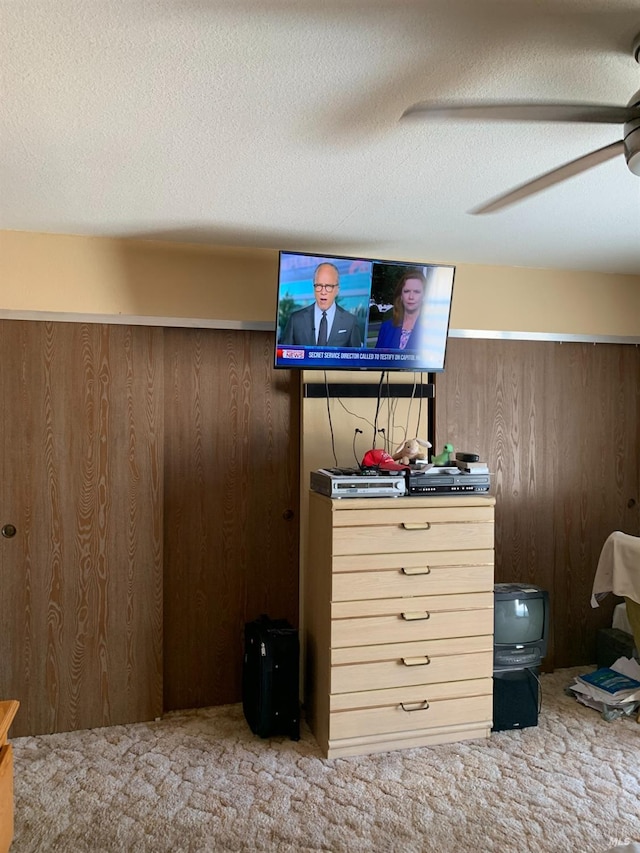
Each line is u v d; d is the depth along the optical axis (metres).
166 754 3.05
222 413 3.64
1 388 3.24
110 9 1.44
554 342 4.15
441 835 2.43
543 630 3.39
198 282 3.52
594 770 2.90
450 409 3.93
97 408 3.35
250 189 2.64
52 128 2.05
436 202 2.81
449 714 3.16
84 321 3.33
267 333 3.71
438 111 1.60
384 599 3.09
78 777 2.84
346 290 3.28
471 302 3.98
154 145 2.19
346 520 3.04
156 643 3.43
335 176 2.48
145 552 3.41
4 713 1.94
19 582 3.26
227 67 1.69
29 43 1.57
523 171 2.43
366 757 3.03
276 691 3.20
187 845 2.38
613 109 1.64
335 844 2.38
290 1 1.42
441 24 1.51
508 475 4.05
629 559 3.41
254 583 3.70
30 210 2.94
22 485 3.26
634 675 3.64
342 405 3.71
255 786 2.77
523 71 1.73
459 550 3.19
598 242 3.49
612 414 4.27
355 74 1.73
